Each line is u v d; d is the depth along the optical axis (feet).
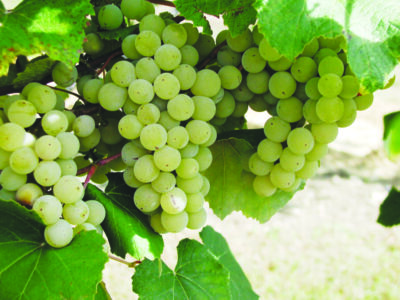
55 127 1.09
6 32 1.05
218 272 1.29
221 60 1.26
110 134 1.25
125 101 1.18
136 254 1.14
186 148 1.20
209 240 1.60
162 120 1.17
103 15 1.23
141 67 1.16
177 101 1.15
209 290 1.27
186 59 1.21
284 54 1.05
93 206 1.13
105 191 1.26
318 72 1.18
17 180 1.06
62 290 1.02
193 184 1.21
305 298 4.40
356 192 6.36
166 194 1.17
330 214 5.84
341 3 1.08
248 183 1.41
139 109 1.16
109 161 1.24
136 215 1.24
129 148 1.20
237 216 5.68
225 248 1.64
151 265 1.25
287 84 1.21
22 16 1.08
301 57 1.19
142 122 1.16
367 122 8.05
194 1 1.16
